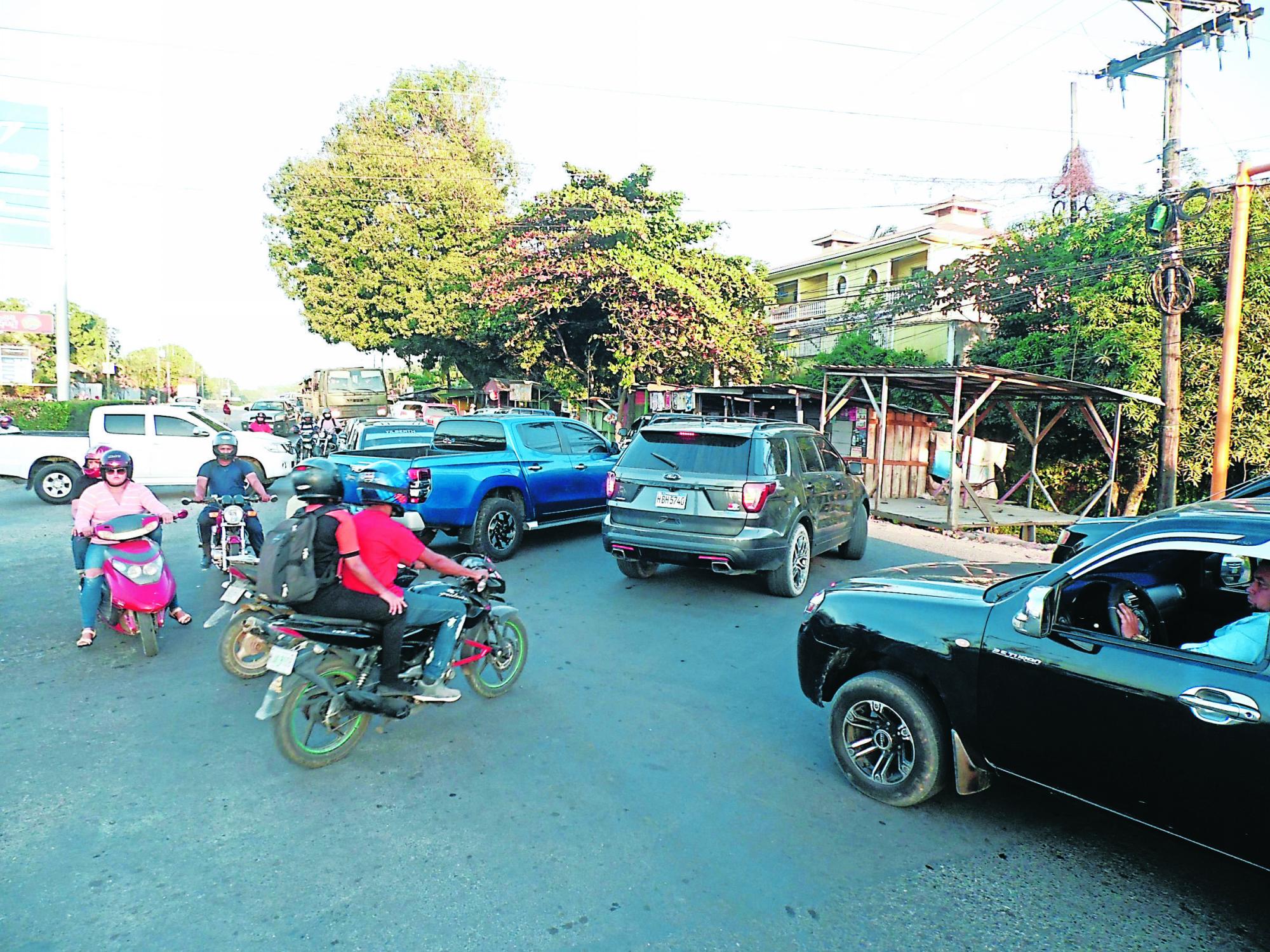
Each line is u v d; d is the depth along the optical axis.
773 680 5.58
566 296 22.77
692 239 25.91
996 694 3.47
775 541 7.36
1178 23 13.68
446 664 4.46
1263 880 3.31
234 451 7.89
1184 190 13.72
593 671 5.70
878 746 3.94
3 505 13.59
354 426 15.75
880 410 15.21
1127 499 19.62
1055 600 3.35
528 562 9.41
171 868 3.27
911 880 3.26
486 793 3.91
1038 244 21.75
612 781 4.05
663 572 8.93
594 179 25.78
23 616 6.87
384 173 32.44
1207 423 16.95
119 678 5.43
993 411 21.36
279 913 2.99
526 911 3.02
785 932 2.93
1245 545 2.87
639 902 3.08
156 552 5.93
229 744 4.43
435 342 33.31
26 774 4.05
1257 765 2.71
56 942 2.81
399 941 2.85
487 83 35.69
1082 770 3.22
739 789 4.00
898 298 26.61
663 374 23.98
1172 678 2.95
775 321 34.94
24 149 21.78
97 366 65.12
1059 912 3.07
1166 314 14.22
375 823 3.62
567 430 10.78
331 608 4.11
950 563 4.74
